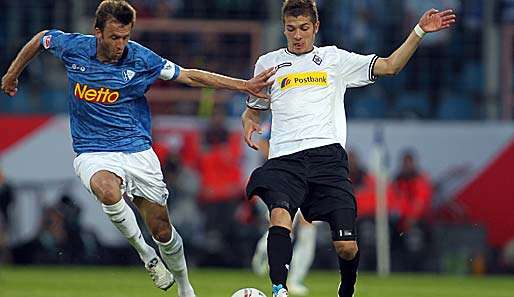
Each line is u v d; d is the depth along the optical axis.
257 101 32.50
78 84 31.73
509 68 75.25
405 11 77.19
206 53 75.44
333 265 69.31
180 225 68.31
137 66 31.67
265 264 57.62
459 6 76.94
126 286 51.81
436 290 53.47
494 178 70.12
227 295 46.31
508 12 75.50
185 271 34.34
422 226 69.00
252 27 75.56
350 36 76.75
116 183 31.16
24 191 69.12
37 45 32.50
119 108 31.91
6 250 68.56
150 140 32.88
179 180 68.31
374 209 68.75
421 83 76.56
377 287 54.59
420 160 70.19
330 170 30.70
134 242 31.75
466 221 69.75
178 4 76.38
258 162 68.88
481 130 70.44
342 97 31.72
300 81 31.28
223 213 68.62
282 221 29.59
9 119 69.62
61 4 75.25
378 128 69.94
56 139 69.69
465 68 76.62
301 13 31.16
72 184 69.38
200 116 73.94
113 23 30.48
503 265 69.06
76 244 69.00
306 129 30.94
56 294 46.16
